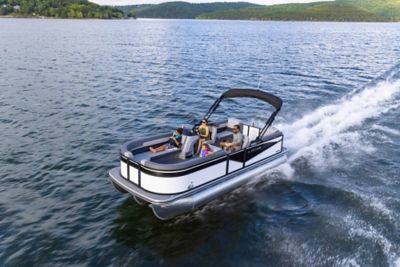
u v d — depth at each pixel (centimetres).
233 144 1130
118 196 1155
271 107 2217
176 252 884
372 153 1473
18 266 852
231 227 973
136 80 3003
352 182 1217
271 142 1233
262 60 4369
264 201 1099
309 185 1194
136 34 9694
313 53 5200
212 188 1045
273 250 880
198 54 5000
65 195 1166
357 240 905
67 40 6938
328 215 1018
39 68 3488
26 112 2042
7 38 6888
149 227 984
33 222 1021
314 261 840
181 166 952
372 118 1944
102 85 2781
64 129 1781
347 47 6200
